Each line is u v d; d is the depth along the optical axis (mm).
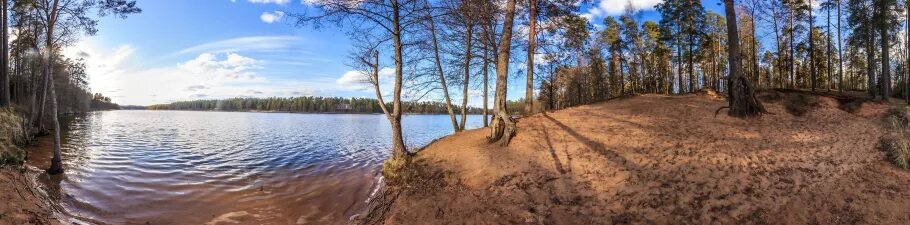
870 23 25938
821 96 18516
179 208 9797
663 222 7074
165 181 12602
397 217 8430
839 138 11180
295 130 42156
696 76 51281
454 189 9500
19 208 7977
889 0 23359
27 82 38562
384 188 10641
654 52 37125
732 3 15055
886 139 10367
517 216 7816
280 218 9273
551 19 16906
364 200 10211
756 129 12602
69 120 50531
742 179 8273
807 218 6789
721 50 42219
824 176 8219
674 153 10234
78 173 12891
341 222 8922
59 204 9336
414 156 12859
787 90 20641
